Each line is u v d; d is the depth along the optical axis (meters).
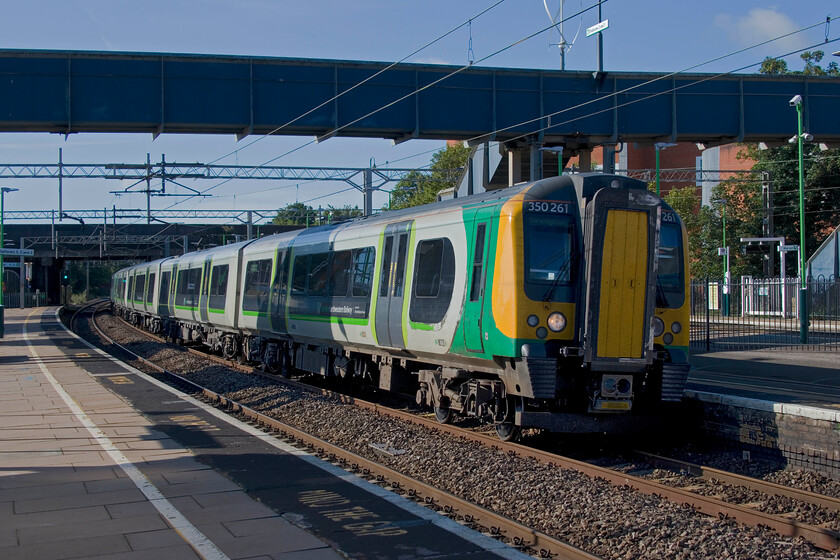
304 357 18.73
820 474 9.45
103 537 6.64
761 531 7.03
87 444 10.85
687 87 21.72
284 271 19.16
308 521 7.11
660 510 7.50
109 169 33.44
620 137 22.17
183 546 6.39
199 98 20.11
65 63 19.58
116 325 48.31
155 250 70.88
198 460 9.80
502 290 10.34
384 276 13.86
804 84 22.12
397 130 21.00
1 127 19.91
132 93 19.88
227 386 18.59
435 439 11.21
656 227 10.37
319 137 21.42
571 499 7.93
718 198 49.41
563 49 21.53
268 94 20.41
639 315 10.39
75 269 115.25
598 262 10.14
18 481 8.66
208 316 26.09
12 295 73.69
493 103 21.14
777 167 48.16
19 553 6.22
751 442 10.63
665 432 12.03
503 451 10.60
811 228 48.19
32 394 16.44
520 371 10.26
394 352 13.97
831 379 15.09
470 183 29.33
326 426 12.73
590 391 10.38
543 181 10.70
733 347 22.59
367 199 32.53
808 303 25.92
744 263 48.03
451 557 6.16
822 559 6.25
